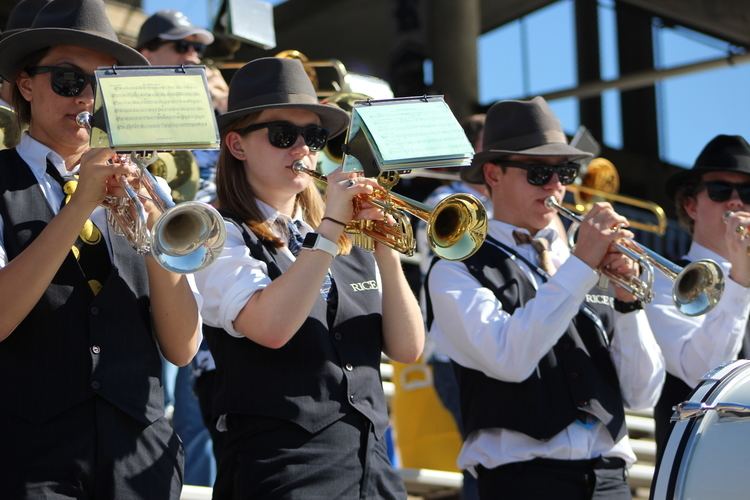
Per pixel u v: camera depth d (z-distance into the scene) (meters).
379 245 4.98
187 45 7.34
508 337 5.37
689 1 15.72
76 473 4.20
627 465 5.61
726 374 4.81
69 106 4.52
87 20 4.59
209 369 5.82
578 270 5.36
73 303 4.33
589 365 5.55
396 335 4.97
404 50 15.78
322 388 4.68
